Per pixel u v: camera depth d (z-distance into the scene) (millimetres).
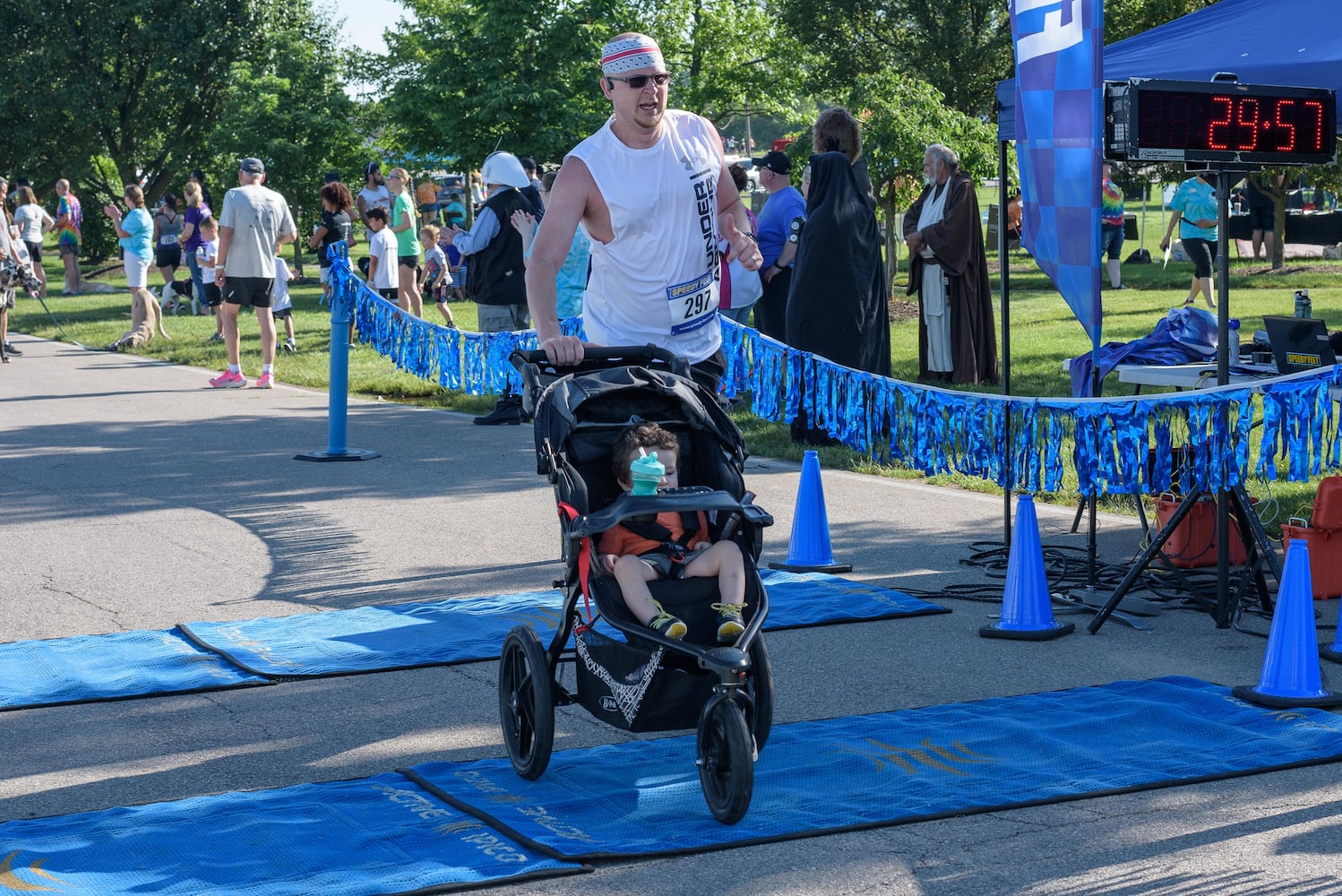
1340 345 7809
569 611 5027
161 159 48406
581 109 33719
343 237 18719
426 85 33125
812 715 5664
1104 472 6746
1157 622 6973
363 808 4664
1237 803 4676
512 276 13281
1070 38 6891
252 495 10352
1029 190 7371
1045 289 25031
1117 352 8602
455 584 7871
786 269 13078
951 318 14156
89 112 45719
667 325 6199
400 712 5758
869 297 11664
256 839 4379
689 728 4770
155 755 5270
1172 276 26047
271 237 16328
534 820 4531
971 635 6789
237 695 5980
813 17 35062
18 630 6988
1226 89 6449
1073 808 4637
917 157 21703
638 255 6027
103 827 4488
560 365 5434
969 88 33844
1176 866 4184
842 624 7000
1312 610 5734
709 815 4598
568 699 5113
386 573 8117
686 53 42875
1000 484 7109
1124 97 6359
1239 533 7246
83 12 46062
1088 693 5832
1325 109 6652
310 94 35438
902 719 5523
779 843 4387
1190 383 8016
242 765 5172
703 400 5328
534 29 33125
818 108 47219
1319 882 4074
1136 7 24328
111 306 28234
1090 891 4035
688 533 5039
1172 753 5129
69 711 5785
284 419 14062
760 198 26422
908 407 7707
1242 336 16500
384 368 17797
